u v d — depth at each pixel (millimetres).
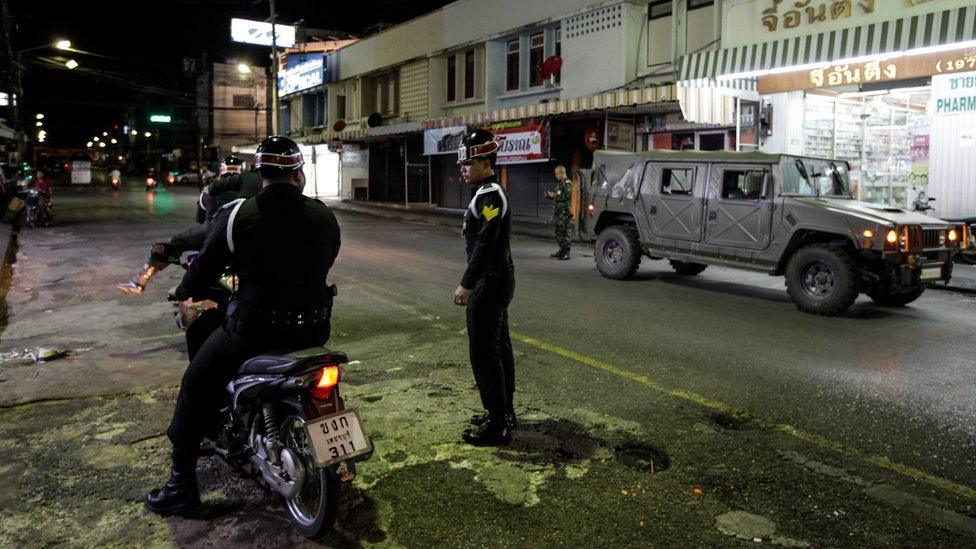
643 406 5184
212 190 7078
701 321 8070
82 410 5074
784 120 15672
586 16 20016
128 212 25156
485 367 4352
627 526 3467
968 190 13297
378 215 25547
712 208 9836
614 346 6895
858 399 5352
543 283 10711
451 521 3500
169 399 5320
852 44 12562
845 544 3320
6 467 4117
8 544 3277
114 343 7047
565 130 21172
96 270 11875
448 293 9758
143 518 3535
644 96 15883
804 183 9383
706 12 16719
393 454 4277
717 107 15641
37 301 9336
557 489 3852
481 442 4422
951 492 3854
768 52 13891
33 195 19500
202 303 5871
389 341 7055
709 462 4223
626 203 10961
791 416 4992
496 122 21766
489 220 4180
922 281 8578
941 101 13516
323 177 37688
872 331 7633
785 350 6773
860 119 15766
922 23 11594
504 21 23219
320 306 3451
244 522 3498
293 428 3484
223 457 3814
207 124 64938
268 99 33844
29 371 6012
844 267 8211
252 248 3268
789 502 3732
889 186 15062
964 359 6488
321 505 3211
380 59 30828
